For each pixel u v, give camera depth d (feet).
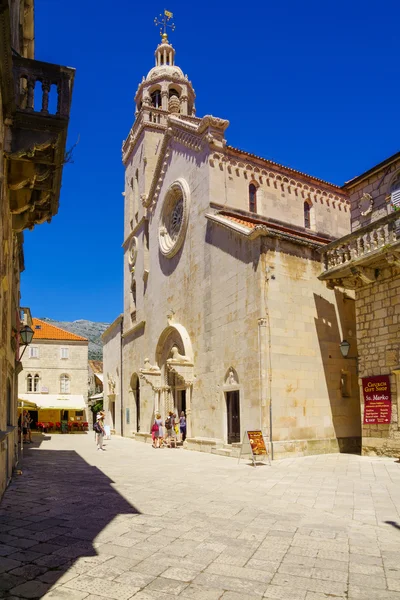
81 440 118.62
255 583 20.08
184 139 95.71
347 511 33.04
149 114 131.03
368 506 34.58
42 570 21.47
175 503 35.91
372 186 69.21
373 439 61.77
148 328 111.96
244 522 30.07
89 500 37.27
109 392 155.84
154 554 23.72
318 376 68.39
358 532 27.78
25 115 32.14
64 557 23.26
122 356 140.77
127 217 142.61
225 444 71.82
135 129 138.51
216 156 85.81
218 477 48.91
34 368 184.14
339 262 65.57
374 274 63.16
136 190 136.46
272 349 64.85
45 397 179.11
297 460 60.54
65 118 32.94
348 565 22.25
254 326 66.28
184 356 85.35
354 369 72.18
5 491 41.57
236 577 20.75
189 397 84.33
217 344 76.18
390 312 61.36
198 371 82.23
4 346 39.63
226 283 74.74
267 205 91.91
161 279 104.06
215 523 29.81
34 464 63.00
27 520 30.71
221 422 73.20
